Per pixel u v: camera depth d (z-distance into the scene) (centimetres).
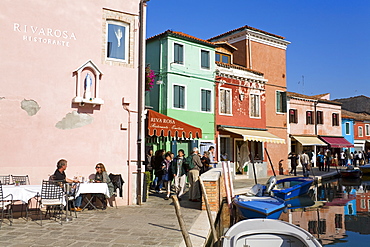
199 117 2184
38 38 1038
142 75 1194
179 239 706
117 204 1123
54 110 1048
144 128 1318
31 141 1014
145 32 1218
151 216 945
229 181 1374
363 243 931
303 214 1325
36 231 762
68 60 1075
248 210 1023
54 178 941
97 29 1130
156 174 1476
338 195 1855
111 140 1130
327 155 3069
